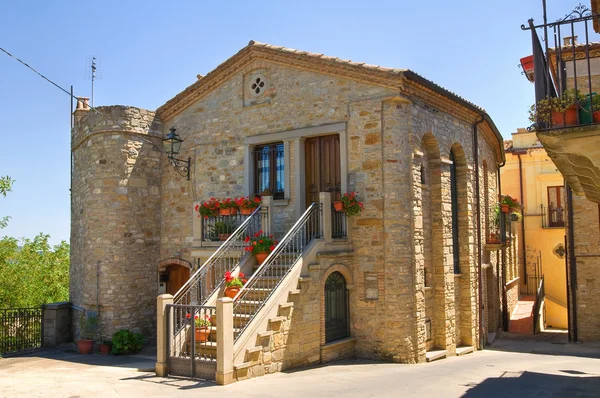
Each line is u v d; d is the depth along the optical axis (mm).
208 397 7402
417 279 11836
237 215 13086
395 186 11703
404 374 9688
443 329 13211
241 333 8898
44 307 15664
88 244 14508
